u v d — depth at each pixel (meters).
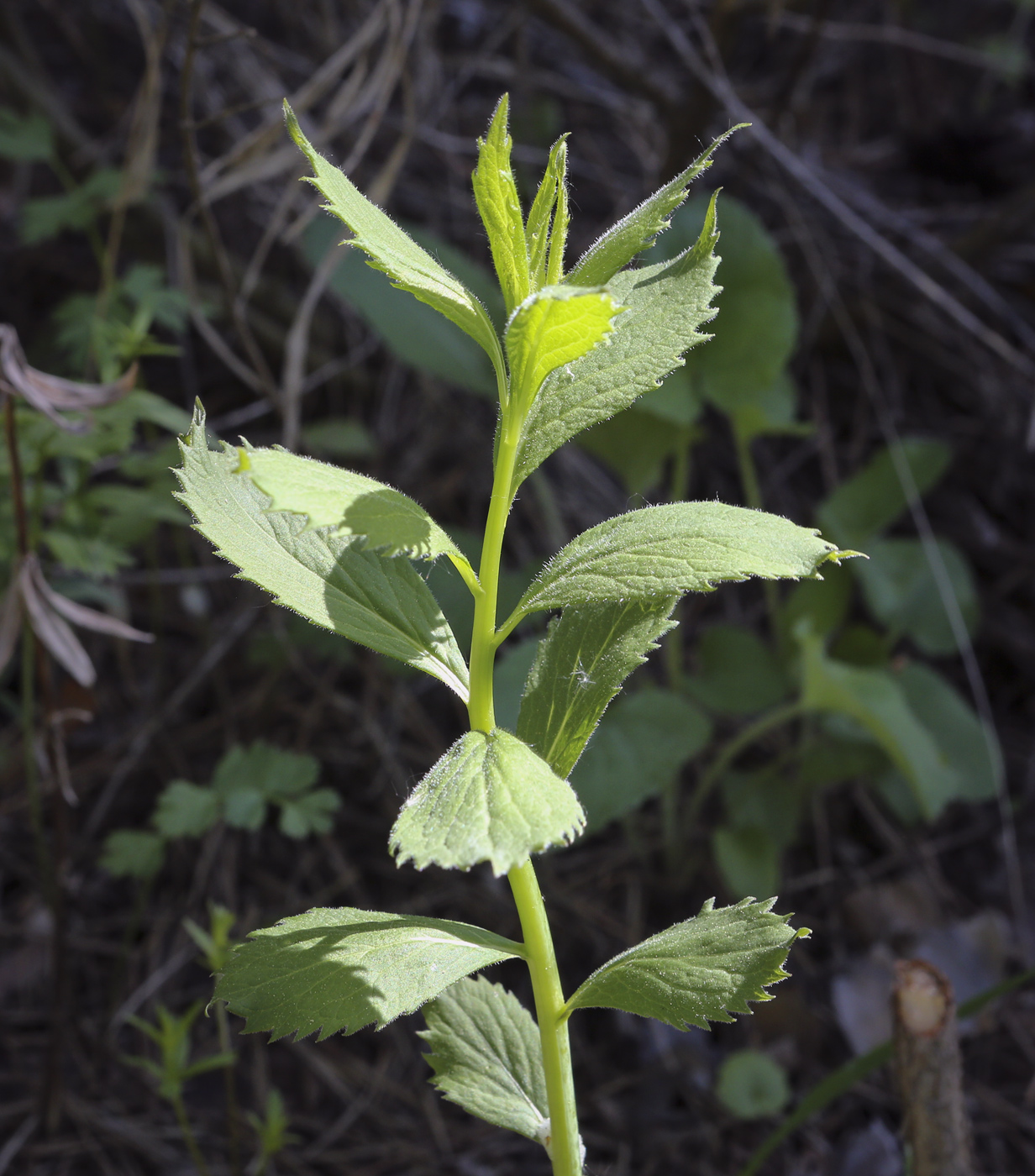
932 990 1.74
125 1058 1.96
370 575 1.30
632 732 2.73
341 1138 2.41
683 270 1.27
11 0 3.52
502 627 1.21
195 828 2.24
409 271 1.14
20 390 1.82
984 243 3.68
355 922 1.28
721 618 3.55
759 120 3.75
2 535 2.20
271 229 2.63
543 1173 2.34
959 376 3.77
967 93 4.39
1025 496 3.66
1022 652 3.41
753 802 2.95
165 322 2.70
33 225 2.89
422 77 3.49
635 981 1.24
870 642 3.25
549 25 3.74
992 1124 2.46
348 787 3.06
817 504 3.67
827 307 3.75
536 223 1.17
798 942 2.84
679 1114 2.46
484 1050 1.45
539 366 1.12
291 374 2.71
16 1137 2.31
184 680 3.18
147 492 2.36
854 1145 2.35
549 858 2.96
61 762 2.13
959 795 2.96
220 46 3.37
